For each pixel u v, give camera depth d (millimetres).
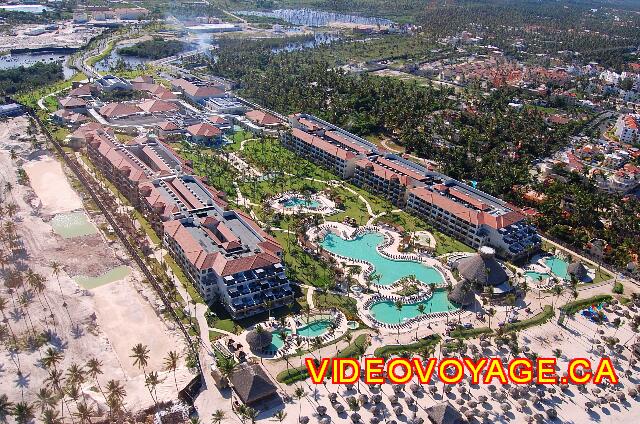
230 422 182250
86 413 171000
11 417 177375
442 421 183375
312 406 190750
